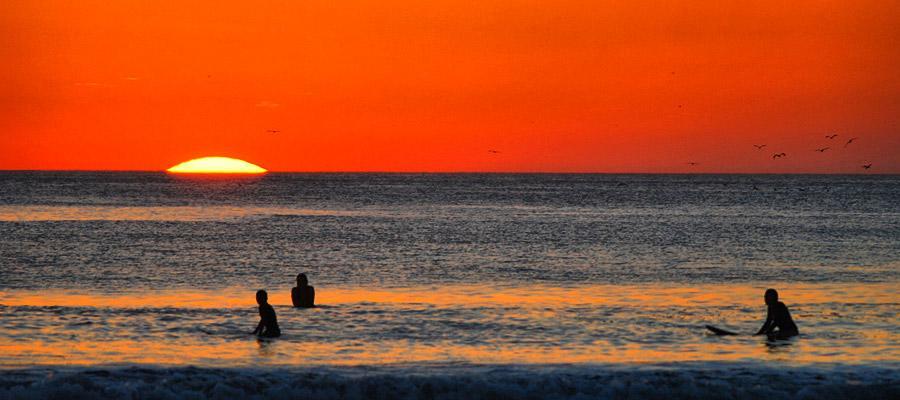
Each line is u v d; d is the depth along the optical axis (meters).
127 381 57.31
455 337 80.75
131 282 126.38
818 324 86.69
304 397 55.38
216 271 141.25
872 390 56.91
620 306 101.44
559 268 147.12
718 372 62.59
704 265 153.00
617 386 57.38
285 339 79.06
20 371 61.06
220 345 75.81
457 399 55.75
